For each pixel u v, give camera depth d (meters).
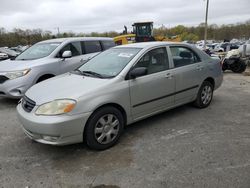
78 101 3.65
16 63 6.80
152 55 4.71
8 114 5.82
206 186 3.03
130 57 4.52
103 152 3.93
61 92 3.82
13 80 6.25
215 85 6.05
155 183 3.12
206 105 5.91
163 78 4.73
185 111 5.66
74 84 4.07
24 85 6.30
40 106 3.67
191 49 5.51
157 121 5.11
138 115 4.48
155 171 3.37
